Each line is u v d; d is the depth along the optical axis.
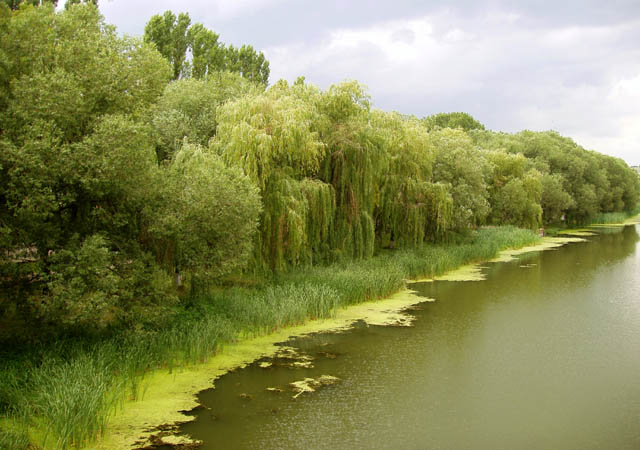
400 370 14.12
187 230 15.05
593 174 71.94
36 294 13.19
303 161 21.39
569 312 20.80
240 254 15.74
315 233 22.05
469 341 16.77
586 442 10.22
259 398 12.07
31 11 13.58
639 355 15.50
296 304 18.61
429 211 31.77
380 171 25.36
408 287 25.69
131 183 13.37
